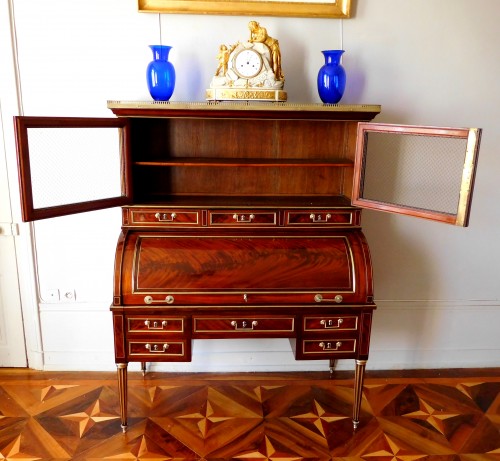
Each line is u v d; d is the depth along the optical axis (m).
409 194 1.88
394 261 2.35
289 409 2.09
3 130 2.11
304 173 2.15
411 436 1.92
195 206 1.90
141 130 2.07
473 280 2.41
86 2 2.02
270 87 1.88
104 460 1.76
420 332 2.44
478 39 2.15
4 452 1.79
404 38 2.13
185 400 2.14
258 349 2.38
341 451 1.83
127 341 1.82
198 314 1.81
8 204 2.18
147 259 1.83
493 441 1.90
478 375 2.40
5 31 2.02
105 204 1.83
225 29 2.08
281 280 1.83
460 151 1.60
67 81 2.09
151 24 2.06
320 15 2.06
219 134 2.10
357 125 1.84
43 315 2.30
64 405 2.08
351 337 1.87
